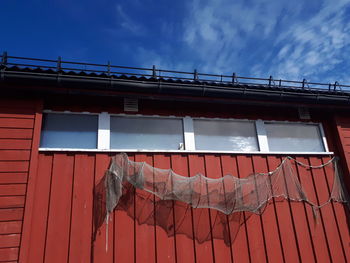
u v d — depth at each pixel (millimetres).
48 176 3598
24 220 3246
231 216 4035
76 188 3631
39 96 3957
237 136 4770
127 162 3881
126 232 3574
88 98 4223
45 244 3279
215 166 4289
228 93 4418
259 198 4203
